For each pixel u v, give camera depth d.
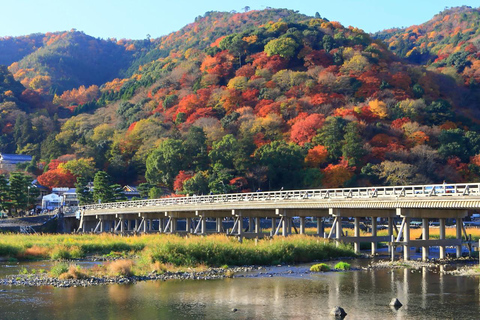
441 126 160.12
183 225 125.62
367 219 115.31
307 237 64.12
